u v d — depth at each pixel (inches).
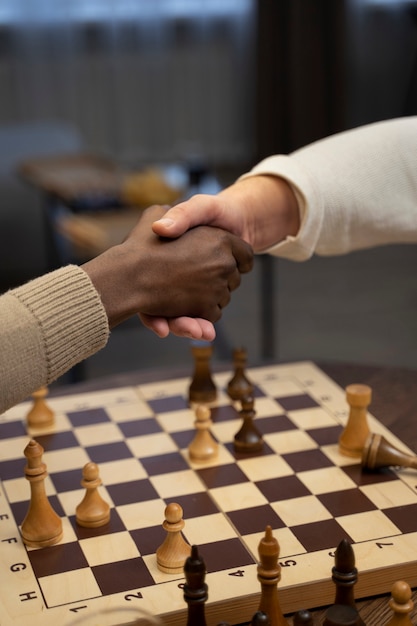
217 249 55.0
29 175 159.8
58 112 279.4
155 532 51.3
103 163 169.6
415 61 248.2
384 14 245.0
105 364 148.7
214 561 47.8
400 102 252.5
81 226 131.2
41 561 48.6
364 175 60.7
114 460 60.2
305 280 191.0
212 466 58.9
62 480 57.7
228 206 58.0
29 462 50.4
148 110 286.7
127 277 50.4
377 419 64.4
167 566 47.1
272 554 41.9
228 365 76.5
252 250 58.0
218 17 282.2
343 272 196.1
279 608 42.6
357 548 48.5
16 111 275.4
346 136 62.9
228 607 44.5
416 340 155.6
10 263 196.2
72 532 51.5
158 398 70.4
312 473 57.4
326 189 59.9
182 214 54.6
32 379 44.4
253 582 45.8
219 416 66.8
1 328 43.4
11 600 45.1
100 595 45.4
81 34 273.6
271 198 60.8
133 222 133.0
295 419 65.5
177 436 63.7
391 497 54.1
